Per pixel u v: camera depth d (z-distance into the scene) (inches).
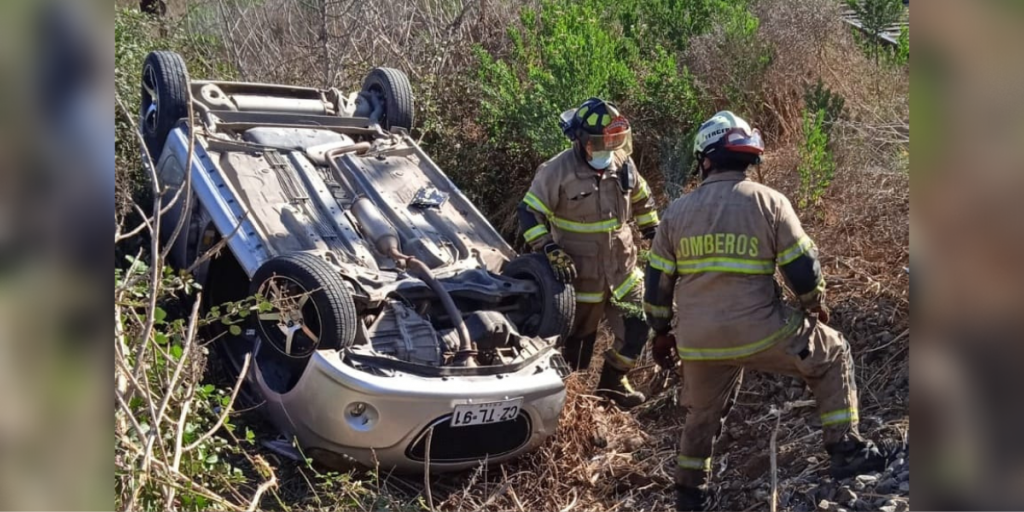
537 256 195.3
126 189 191.3
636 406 205.5
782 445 174.6
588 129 188.9
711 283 144.0
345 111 251.4
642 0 340.5
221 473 140.3
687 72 287.9
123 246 225.6
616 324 201.8
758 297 142.4
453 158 287.7
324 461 167.3
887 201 232.2
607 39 298.7
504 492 170.7
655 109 282.7
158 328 195.2
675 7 330.0
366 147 227.3
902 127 251.8
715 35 303.3
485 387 163.0
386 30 353.7
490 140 285.7
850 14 359.9
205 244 203.2
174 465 117.6
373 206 204.4
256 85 245.9
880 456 147.6
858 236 228.1
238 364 196.7
